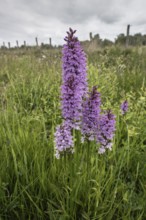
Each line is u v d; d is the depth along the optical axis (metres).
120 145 3.82
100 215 2.37
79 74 2.89
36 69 7.47
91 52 12.32
